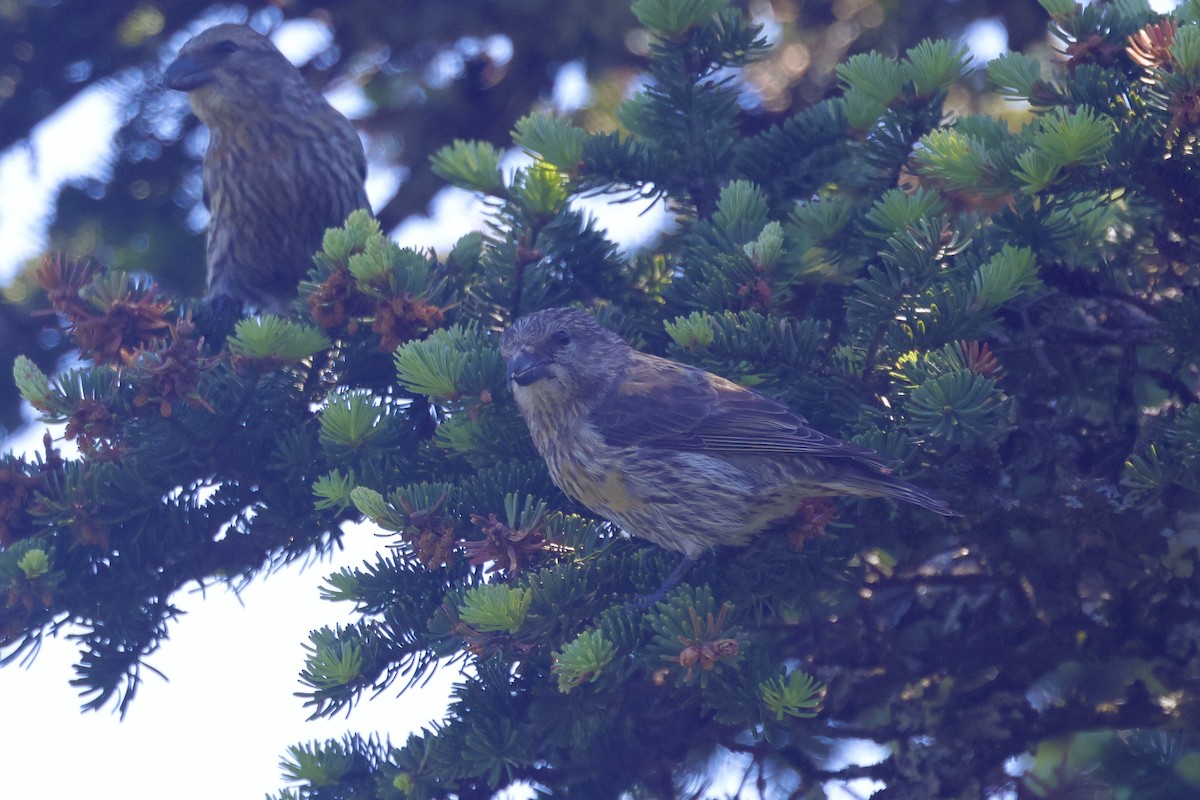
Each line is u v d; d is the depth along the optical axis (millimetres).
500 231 9875
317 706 7738
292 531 9273
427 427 9820
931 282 8234
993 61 8750
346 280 8805
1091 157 7750
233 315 11227
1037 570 8828
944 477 8430
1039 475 8609
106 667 8766
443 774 7426
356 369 9578
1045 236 8578
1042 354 8906
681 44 9445
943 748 8539
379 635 7984
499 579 8219
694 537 9453
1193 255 8352
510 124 15094
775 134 9844
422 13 14492
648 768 8188
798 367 8547
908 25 14211
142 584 9062
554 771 8109
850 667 8773
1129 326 8805
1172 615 8539
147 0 14672
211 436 9016
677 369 9836
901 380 8156
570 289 10148
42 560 8133
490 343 9500
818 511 8539
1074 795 8445
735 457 9219
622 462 9414
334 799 7562
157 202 14688
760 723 7363
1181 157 7773
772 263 8539
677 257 10234
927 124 9109
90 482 8766
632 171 9656
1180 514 8008
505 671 7863
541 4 14234
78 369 8734
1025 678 8688
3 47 14195
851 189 10125
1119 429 8625
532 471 9141
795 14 14734
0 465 8867
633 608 7930
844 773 8625
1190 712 8531
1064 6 8859
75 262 8820
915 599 9289
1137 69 8578
